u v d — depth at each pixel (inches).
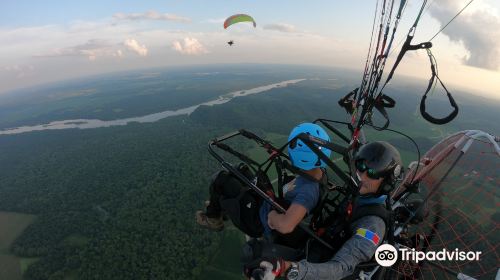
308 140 110.0
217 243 2716.5
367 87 132.3
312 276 92.3
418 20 102.7
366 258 103.9
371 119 131.3
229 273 2417.6
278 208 114.3
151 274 2593.5
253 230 128.8
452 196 157.8
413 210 155.6
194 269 2453.2
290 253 122.8
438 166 168.4
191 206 3890.3
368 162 110.0
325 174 131.0
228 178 134.6
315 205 118.7
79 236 3496.6
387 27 114.4
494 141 150.7
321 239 114.3
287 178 147.9
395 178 112.4
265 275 85.7
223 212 147.0
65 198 4665.4
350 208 109.1
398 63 112.7
